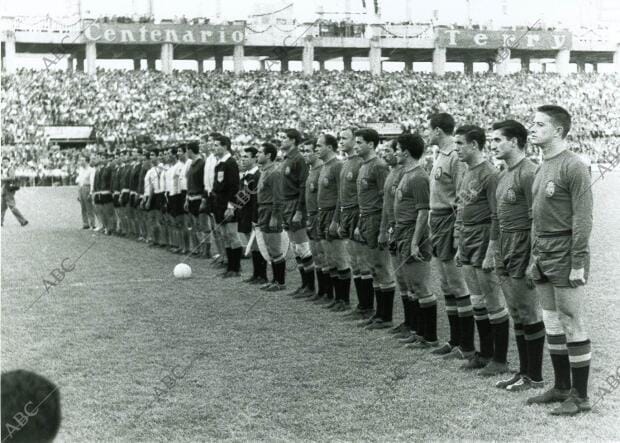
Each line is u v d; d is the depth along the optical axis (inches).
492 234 284.4
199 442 218.8
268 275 579.8
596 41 2214.6
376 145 390.6
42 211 1250.0
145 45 2162.9
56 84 1941.4
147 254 710.5
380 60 2263.8
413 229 346.6
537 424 229.6
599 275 504.4
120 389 274.8
